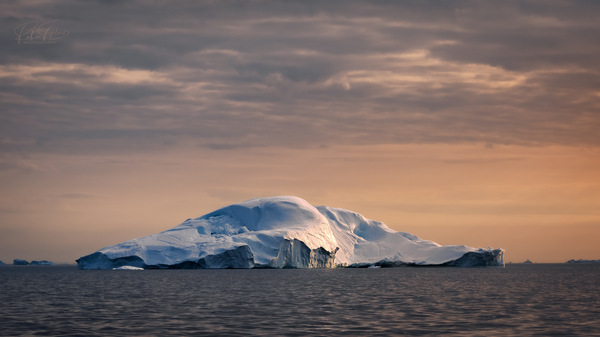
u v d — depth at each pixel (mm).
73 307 56875
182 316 49000
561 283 106562
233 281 104438
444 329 41219
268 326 42656
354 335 38375
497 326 42906
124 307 56812
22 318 47500
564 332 40031
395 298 68375
